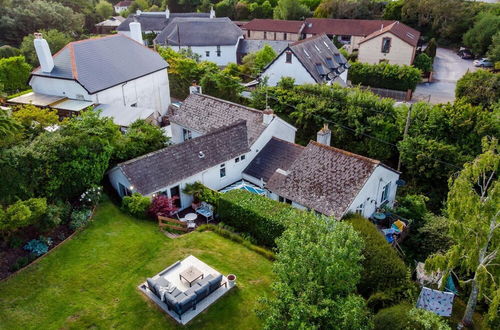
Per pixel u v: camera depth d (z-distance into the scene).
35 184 20.84
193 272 18.56
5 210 19.33
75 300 17.67
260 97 42.66
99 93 38.03
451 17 83.00
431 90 60.34
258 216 22.59
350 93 37.56
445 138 31.80
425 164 30.55
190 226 23.81
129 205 23.83
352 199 23.59
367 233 21.39
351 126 35.97
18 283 18.08
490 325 17.48
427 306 18.34
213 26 76.81
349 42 84.94
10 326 16.12
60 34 69.56
